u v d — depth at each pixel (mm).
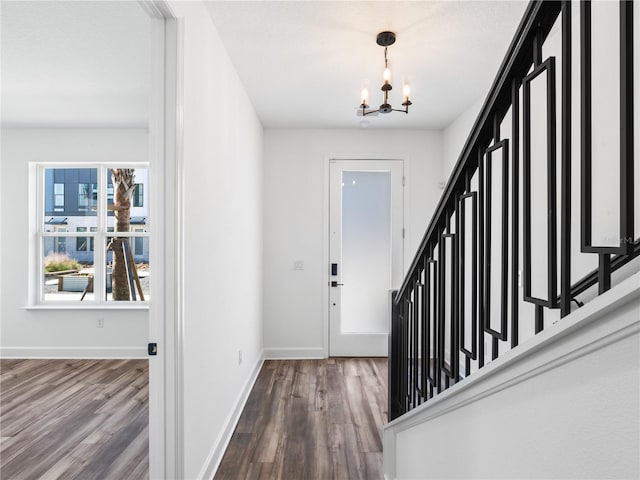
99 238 4344
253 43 2352
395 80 2908
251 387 3238
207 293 1981
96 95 3279
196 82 1802
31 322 4262
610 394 544
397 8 2016
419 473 1500
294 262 4137
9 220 4223
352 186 4176
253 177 3455
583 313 561
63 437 2463
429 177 4160
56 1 1947
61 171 4379
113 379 3574
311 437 2402
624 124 571
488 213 995
